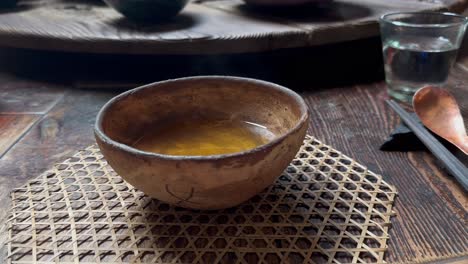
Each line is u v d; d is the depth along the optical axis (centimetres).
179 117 40
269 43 54
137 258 32
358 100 52
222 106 40
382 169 39
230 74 57
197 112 40
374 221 34
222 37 54
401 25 49
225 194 31
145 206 36
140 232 33
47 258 32
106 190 37
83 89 56
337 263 31
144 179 31
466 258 31
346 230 33
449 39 49
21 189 38
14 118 49
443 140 41
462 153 40
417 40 50
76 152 42
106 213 35
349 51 59
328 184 37
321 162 40
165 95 39
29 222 34
